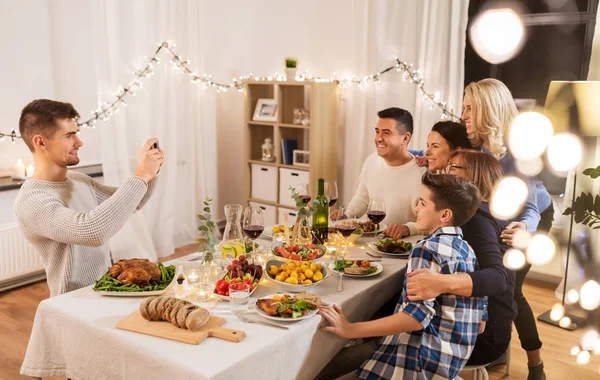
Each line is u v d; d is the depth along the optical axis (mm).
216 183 5109
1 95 3771
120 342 1562
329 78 4586
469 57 4031
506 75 3936
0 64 3736
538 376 2631
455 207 1758
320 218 2439
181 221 4750
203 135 4773
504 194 2426
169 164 4434
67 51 4098
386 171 2934
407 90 4086
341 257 2244
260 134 4871
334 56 4523
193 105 4645
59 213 1908
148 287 1849
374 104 4254
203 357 1453
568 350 3002
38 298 3588
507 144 2607
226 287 1836
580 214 2426
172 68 4363
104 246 2182
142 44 4145
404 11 4012
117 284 1865
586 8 3578
